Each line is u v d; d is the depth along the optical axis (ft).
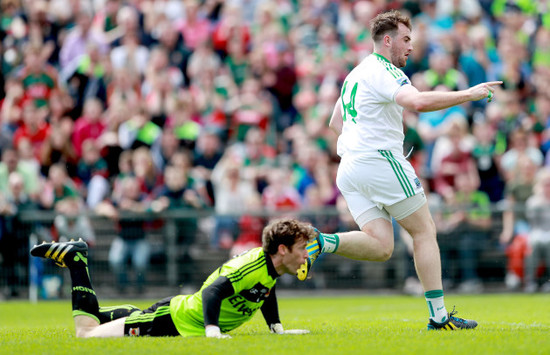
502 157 167.63
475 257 149.38
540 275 150.10
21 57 183.52
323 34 189.78
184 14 194.80
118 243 144.46
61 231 143.43
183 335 62.28
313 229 62.34
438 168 157.28
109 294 144.15
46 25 189.26
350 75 71.61
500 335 61.93
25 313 116.88
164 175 156.87
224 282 60.03
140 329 63.00
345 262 149.38
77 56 184.34
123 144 159.22
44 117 166.81
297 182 158.30
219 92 178.60
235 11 190.39
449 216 149.59
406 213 68.69
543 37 200.03
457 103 64.23
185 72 184.44
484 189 162.20
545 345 55.47
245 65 183.52
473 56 184.34
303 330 68.08
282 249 60.64
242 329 74.38
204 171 156.66
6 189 148.77
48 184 151.53
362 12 193.77
